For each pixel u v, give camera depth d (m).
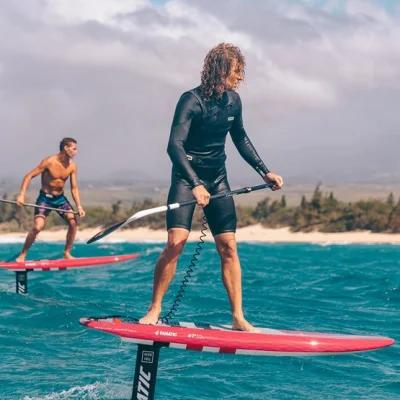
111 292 16.19
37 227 15.46
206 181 7.60
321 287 17.94
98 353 9.77
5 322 11.62
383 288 17.20
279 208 85.00
